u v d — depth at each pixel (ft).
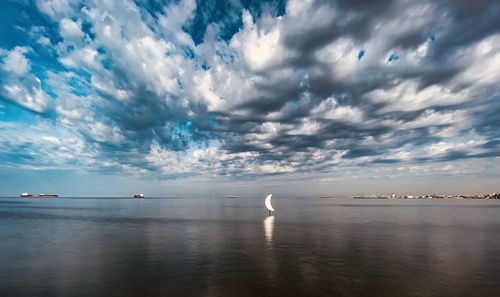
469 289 53.62
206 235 122.42
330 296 50.34
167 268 68.03
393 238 113.09
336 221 188.85
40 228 150.51
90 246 96.94
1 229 146.30
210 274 63.00
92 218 215.72
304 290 53.11
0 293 52.37
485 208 383.24
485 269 66.64
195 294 51.60
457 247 93.81
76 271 65.82
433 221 188.24
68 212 293.64
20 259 78.07
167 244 100.37
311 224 168.14
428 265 70.33
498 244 99.76
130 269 67.36
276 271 65.10
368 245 97.40
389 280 58.59
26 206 447.01
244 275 62.23
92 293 52.19
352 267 68.44
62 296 50.83
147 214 262.06
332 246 95.81
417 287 54.60
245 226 157.99
